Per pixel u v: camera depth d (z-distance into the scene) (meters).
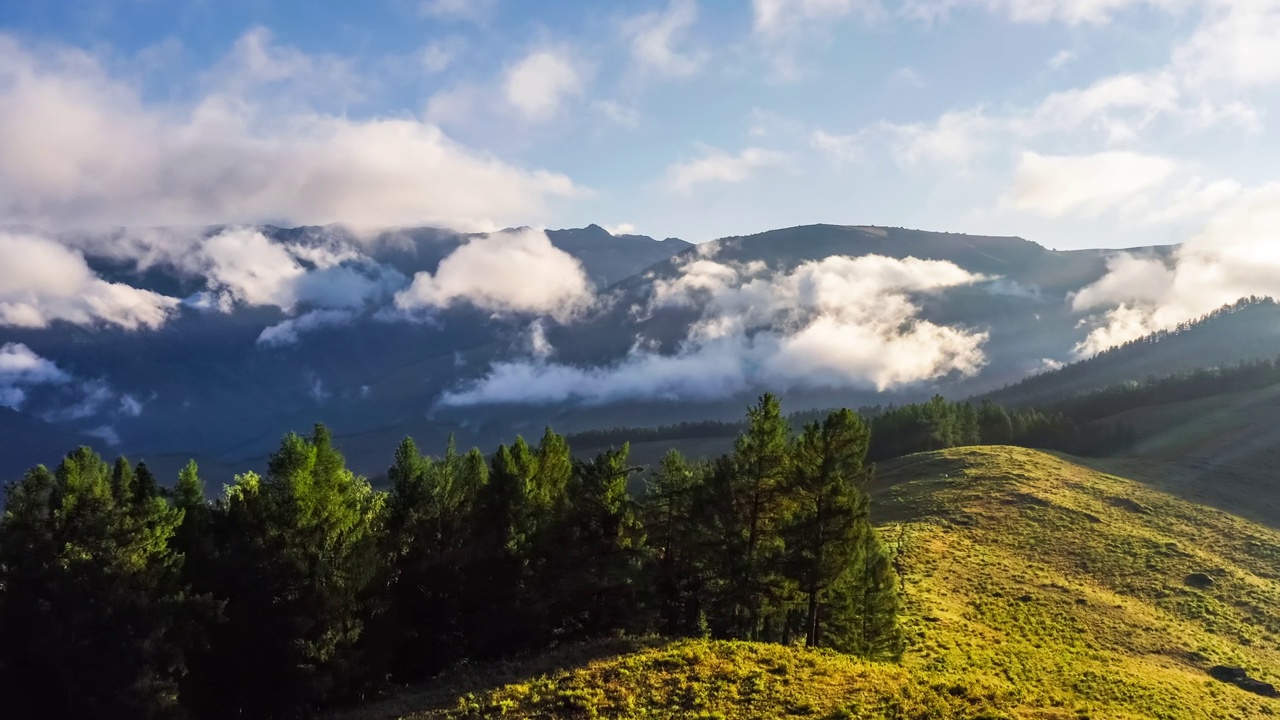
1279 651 59.81
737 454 41.12
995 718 23.98
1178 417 191.00
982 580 71.38
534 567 43.41
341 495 39.78
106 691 32.00
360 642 39.62
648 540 44.84
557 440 53.06
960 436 155.50
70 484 40.75
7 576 33.94
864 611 42.69
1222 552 84.06
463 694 31.47
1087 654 54.66
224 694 37.28
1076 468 122.50
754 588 38.22
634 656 31.95
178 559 37.75
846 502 37.81
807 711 25.20
